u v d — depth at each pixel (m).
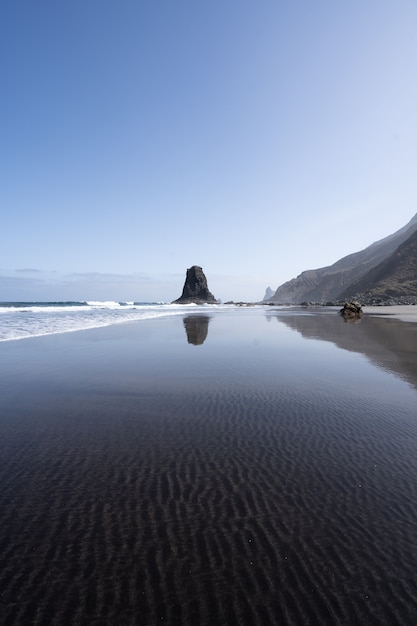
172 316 44.84
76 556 3.18
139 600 2.71
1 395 8.51
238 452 5.37
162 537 3.43
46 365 12.02
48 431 6.28
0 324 27.83
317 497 4.12
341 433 6.09
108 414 7.17
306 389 8.99
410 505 3.94
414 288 114.88
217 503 4.00
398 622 2.51
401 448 5.45
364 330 24.97
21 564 3.08
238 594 2.77
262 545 3.31
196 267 177.75
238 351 15.11
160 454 5.32
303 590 2.80
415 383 9.62
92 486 4.40
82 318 36.75
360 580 2.89
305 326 28.50
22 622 2.51
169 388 9.11
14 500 4.08
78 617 2.56
